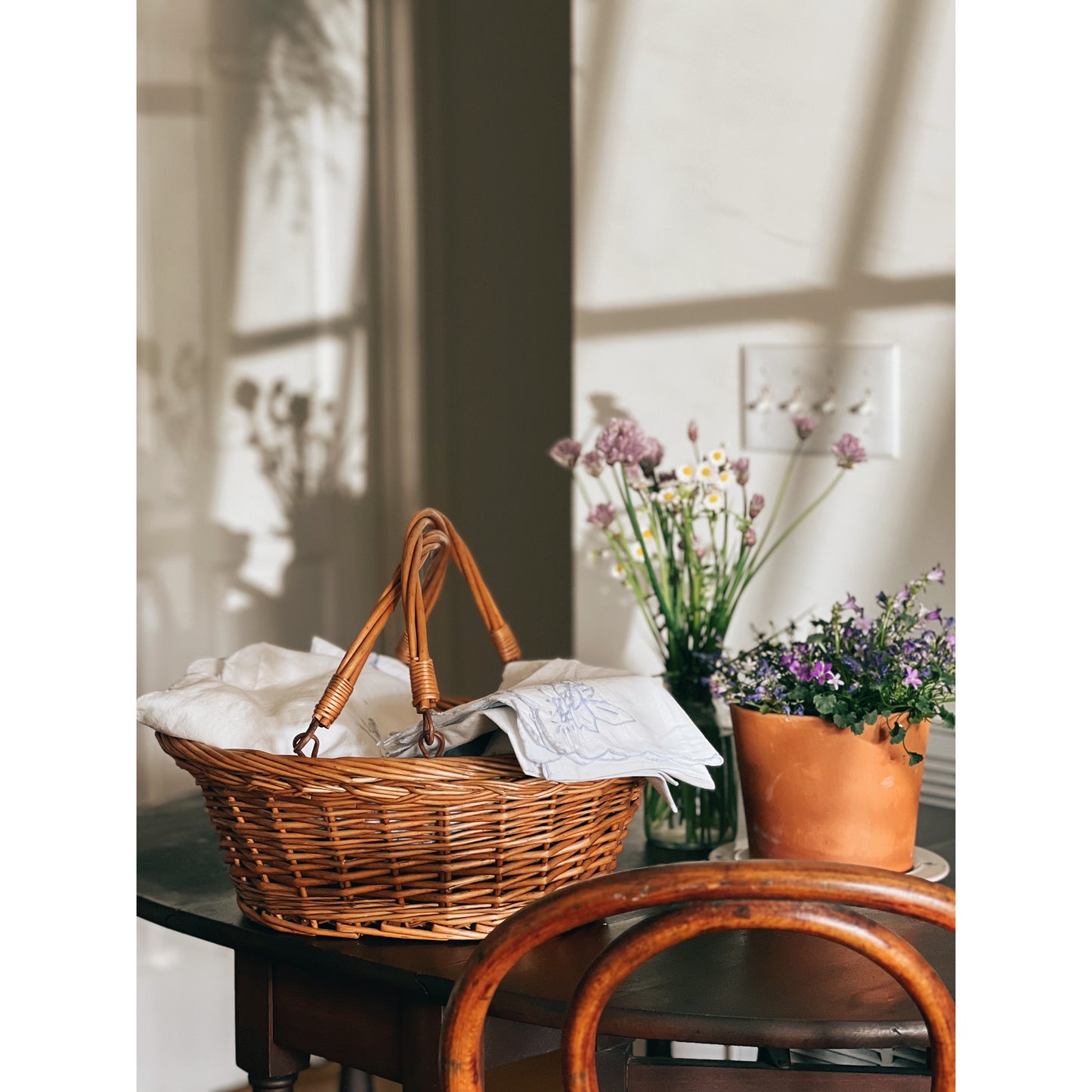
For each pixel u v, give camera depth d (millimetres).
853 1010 955
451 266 2746
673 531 1712
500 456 2666
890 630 1322
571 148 2455
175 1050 2410
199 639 2455
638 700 1161
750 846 1323
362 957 1073
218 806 1140
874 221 1569
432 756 1127
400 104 2732
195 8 2410
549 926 771
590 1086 788
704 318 1730
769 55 1651
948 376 1519
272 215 2545
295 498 2602
